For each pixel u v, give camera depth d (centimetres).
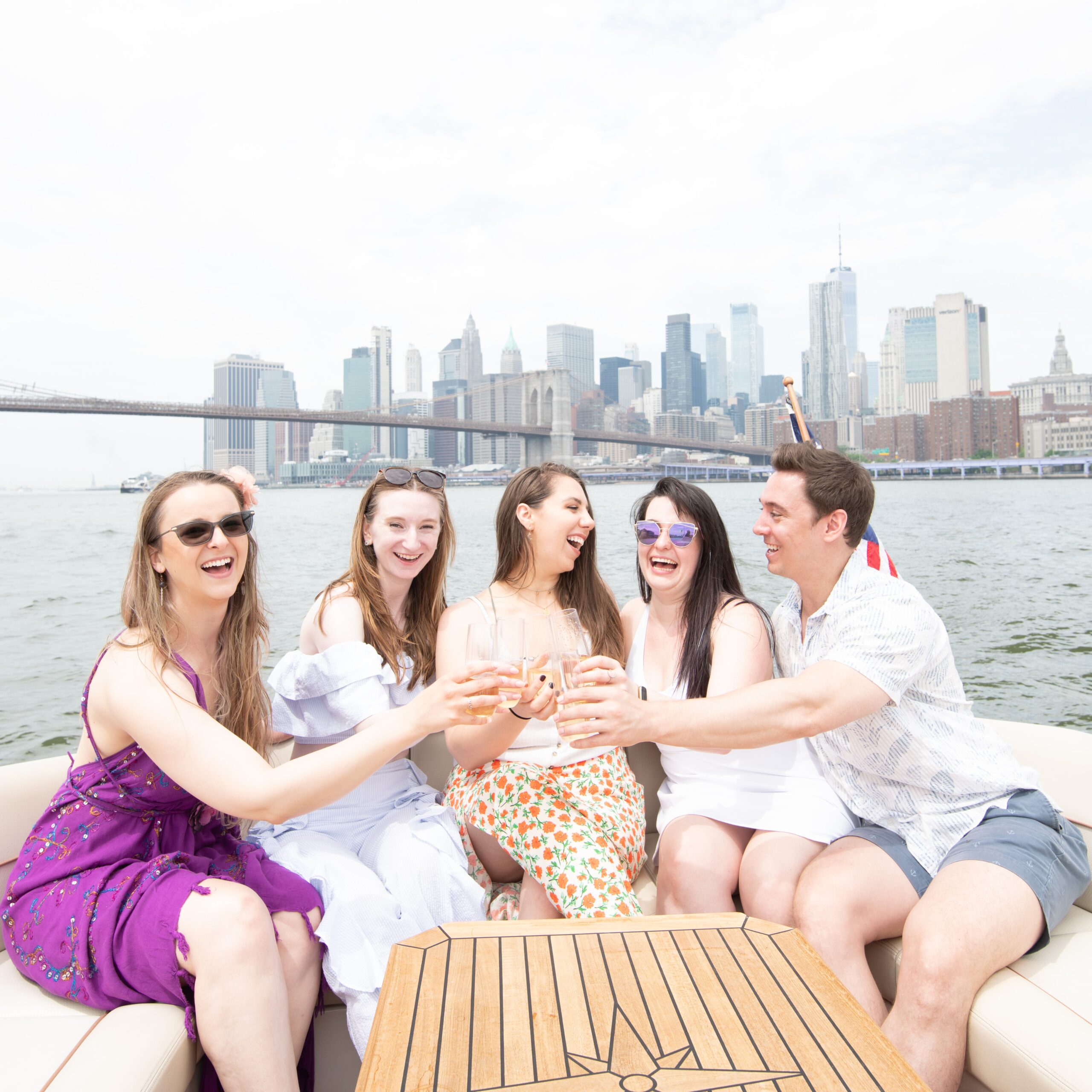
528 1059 85
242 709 162
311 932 143
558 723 137
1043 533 2297
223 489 151
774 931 114
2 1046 114
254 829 178
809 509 169
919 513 3014
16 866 139
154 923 122
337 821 178
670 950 109
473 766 173
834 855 158
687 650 191
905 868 154
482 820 164
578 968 104
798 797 178
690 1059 85
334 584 191
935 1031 127
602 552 1606
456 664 184
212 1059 119
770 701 146
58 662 805
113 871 134
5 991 132
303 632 188
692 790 185
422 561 191
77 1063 109
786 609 190
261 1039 119
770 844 167
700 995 98
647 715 138
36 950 130
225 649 162
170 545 144
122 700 133
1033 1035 120
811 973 103
